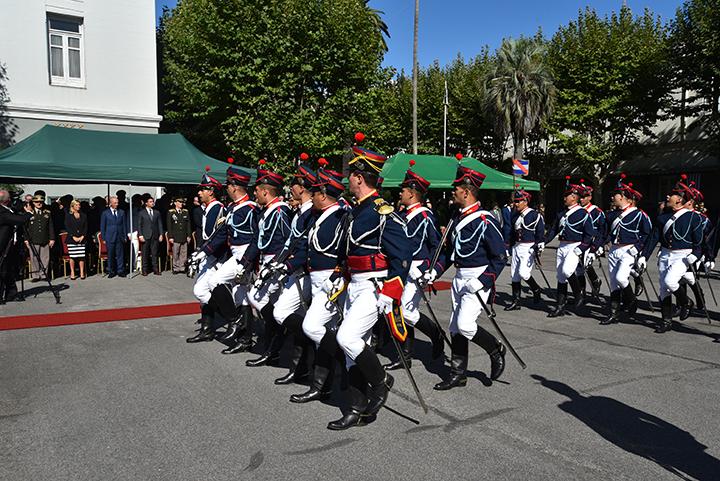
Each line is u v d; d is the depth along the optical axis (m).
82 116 18.09
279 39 18.50
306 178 5.28
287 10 18.70
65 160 12.47
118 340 7.02
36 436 4.12
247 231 6.31
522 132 25.03
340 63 19.41
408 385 5.36
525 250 9.22
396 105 30.89
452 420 4.46
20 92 17.22
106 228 12.70
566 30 25.23
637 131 26.83
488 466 3.67
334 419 4.48
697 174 24.73
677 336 7.34
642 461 3.74
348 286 4.46
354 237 4.32
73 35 18.11
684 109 22.06
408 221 6.53
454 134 29.84
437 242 6.51
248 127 18.84
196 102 21.36
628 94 23.34
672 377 5.54
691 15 20.11
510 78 24.62
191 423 4.38
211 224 6.66
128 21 18.81
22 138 17.28
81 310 8.95
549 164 27.77
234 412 4.61
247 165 20.12
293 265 5.07
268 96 18.70
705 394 5.04
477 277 5.21
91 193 18.50
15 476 3.52
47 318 8.31
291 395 5.02
